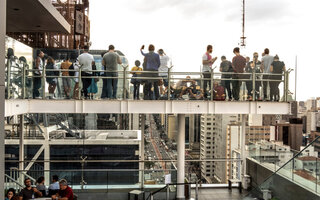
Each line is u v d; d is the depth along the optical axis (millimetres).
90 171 11094
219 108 10703
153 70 10617
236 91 10836
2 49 4324
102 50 11125
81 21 19562
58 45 19547
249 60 11000
